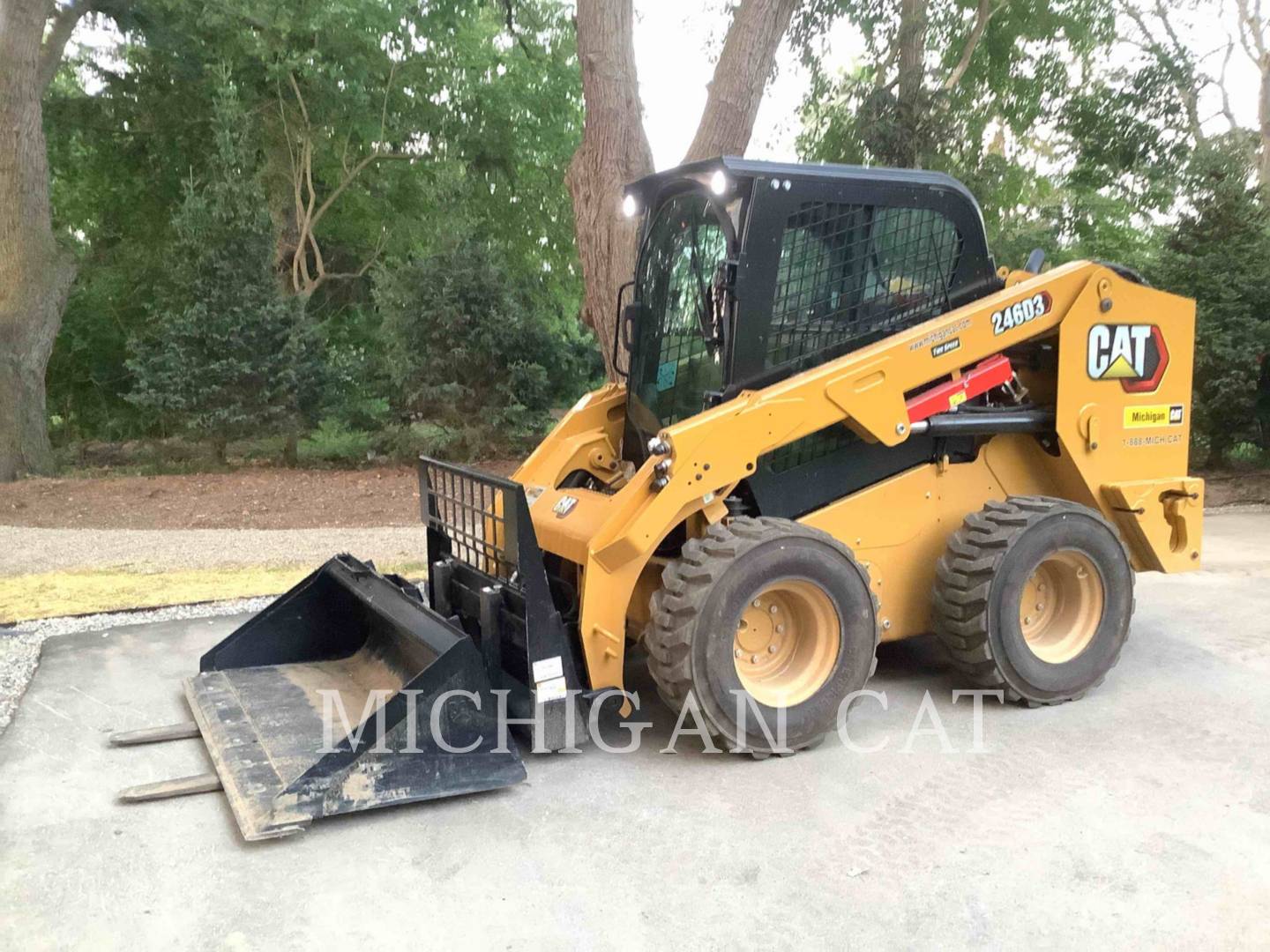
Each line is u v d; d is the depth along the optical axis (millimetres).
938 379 4125
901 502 4254
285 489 10352
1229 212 10797
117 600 5914
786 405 3730
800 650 3811
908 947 2539
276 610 4379
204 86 16688
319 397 11883
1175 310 4582
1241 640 5137
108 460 15758
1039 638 4332
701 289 4090
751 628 3740
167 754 3750
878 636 3877
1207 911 2686
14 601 5891
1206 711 4156
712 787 3482
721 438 3635
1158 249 12938
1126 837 3098
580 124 19703
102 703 4262
